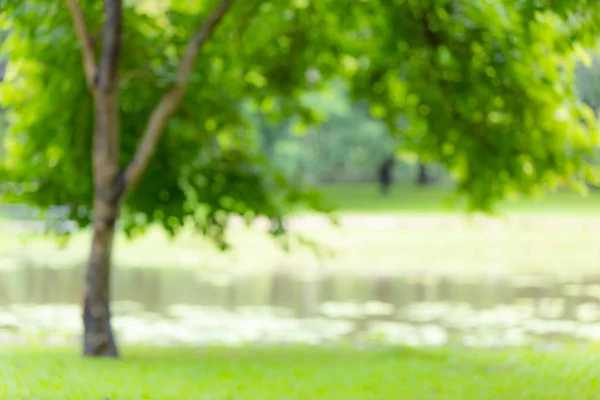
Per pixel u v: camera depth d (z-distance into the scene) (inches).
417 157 748.6
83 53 641.6
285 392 438.6
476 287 1123.3
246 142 733.9
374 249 1599.4
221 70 706.8
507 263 1414.9
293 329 799.7
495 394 438.6
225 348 673.0
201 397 411.8
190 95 698.8
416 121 728.3
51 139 674.2
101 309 574.9
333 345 704.4
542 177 685.9
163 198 696.4
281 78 727.1
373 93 732.0
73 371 475.2
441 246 1657.2
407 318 869.8
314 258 1464.1
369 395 434.9
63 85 658.8
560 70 681.6
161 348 667.4
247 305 954.1
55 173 675.4
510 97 661.9
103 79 569.3
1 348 618.8
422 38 665.6
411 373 512.4
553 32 607.2
